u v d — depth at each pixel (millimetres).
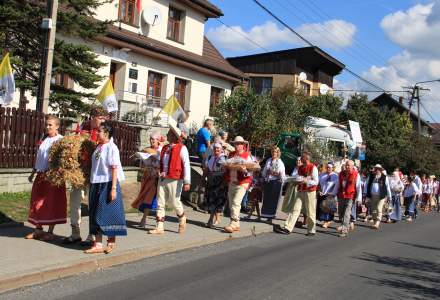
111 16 20984
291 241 11391
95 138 8266
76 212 7723
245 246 10148
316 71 43188
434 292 7777
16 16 12094
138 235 9195
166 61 23500
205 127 14102
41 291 5973
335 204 13984
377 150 37156
